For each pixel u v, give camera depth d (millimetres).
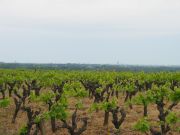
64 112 23734
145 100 27188
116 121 24656
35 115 24031
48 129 27688
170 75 49812
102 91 36969
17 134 26125
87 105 38750
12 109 35531
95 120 30625
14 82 46188
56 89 40938
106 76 52156
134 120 30562
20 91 51469
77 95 34406
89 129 27562
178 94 25953
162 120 22406
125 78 55438
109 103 25453
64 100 28016
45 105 37562
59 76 50875
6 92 52875
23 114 33250
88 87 45500
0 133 26328
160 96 26844
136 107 37438
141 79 49500
